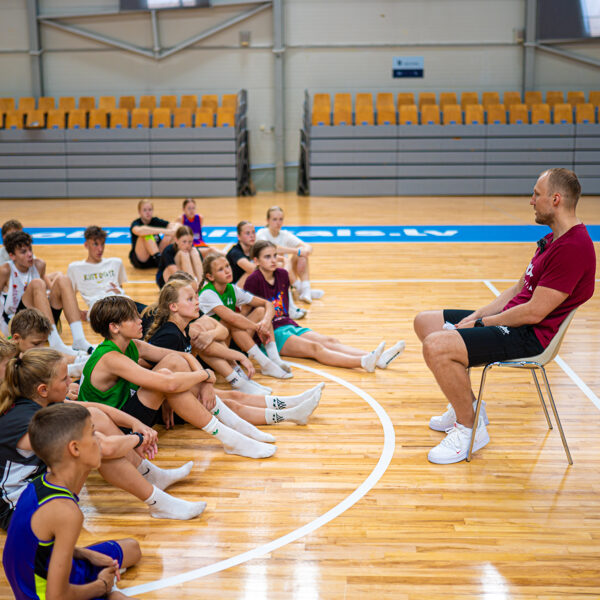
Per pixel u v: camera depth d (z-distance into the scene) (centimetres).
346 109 1318
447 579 223
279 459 308
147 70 1388
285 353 438
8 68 1388
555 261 283
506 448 316
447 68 1370
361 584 221
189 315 330
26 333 296
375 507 267
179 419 347
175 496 277
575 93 1332
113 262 505
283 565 231
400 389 387
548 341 296
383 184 1326
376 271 680
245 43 1366
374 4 1350
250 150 1419
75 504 190
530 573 226
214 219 1046
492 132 1293
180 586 221
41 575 191
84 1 1356
